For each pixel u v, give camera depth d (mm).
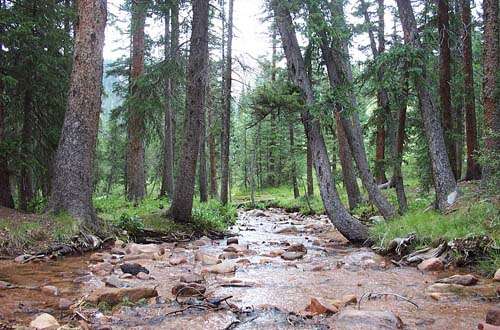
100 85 10688
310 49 11945
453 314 4766
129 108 16203
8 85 11641
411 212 11969
